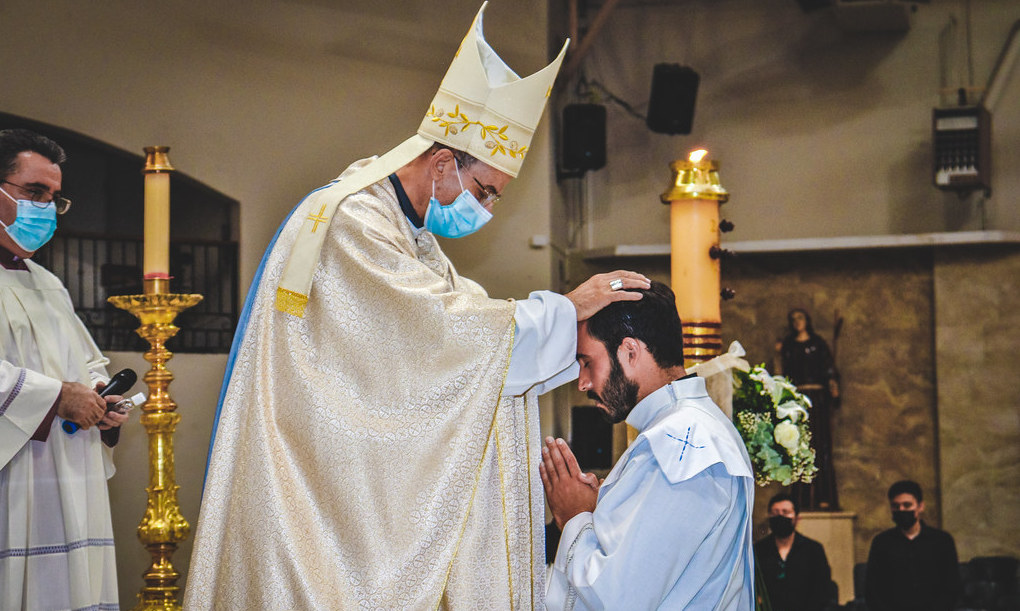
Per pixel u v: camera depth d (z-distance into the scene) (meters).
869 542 9.99
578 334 2.47
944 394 9.80
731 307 10.30
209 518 2.24
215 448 2.27
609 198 10.32
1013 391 9.66
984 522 9.65
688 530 2.19
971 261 9.78
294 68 7.91
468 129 2.47
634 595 2.17
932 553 6.90
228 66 7.77
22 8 7.21
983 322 9.73
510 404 2.40
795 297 10.24
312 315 2.29
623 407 2.46
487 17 8.48
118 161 9.31
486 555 2.29
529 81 2.49
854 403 10.11
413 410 2.24
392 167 2.46
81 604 3.44
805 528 9.40
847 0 9.37
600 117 8.99
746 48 10.25
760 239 10.15
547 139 8.74
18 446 3.27
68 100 7.31
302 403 2.23
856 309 10.16
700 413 2.35
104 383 3.63
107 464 3.74
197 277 8.27
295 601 2.13
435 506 2.20
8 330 3.42
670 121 9.23
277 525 2.16
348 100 8.00
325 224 2.32
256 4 7.86
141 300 3.68
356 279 2.30
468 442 2.23
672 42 10.32
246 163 7.77
